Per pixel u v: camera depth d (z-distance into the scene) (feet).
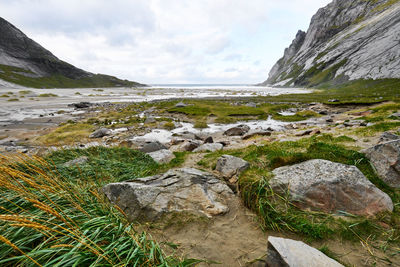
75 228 8.86
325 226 12.32
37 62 470.39
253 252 11.13
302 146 26.53
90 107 143.64
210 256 10.89
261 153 24.61
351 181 14.16
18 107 134.41
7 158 13.37
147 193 15.23
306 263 8.62
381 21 374.63
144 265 8.66
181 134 68.28
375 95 169.37
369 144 26.25
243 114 105.50
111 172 22.62
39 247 7.62
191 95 277.03
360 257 10.45
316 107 124.57
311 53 598.34
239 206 15.74
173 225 13.29
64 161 25.84
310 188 14.34
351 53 378.12
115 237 9.81
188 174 18.99
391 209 13.26
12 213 9.58
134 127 81.20
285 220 13.16
